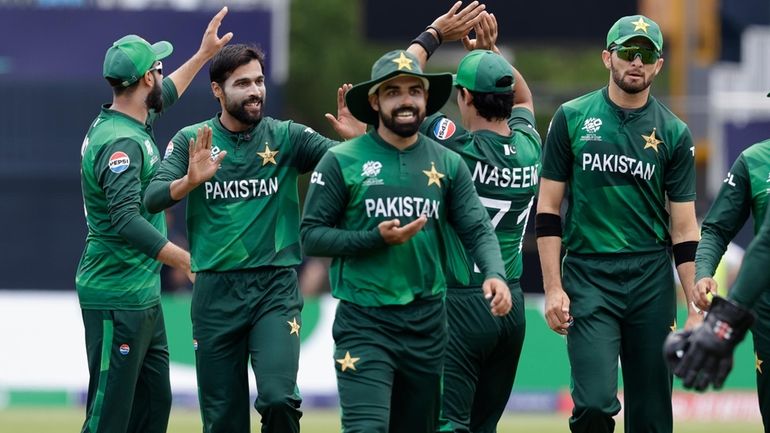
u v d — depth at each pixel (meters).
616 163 30.03
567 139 30.39
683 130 30.20
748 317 21.67
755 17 74.88
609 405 29.58
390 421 28.19
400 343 27.31
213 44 34.69
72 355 58.62
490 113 30.19
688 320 30.14
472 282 30.14
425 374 27.56
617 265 30.23
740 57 76.50
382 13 69.31
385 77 26.31
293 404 30.02
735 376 57.34
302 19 138.25
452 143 30.22
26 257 66.12
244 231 30.48
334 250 26.81
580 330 30.17
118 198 30.44
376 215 26.98
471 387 30.44
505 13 68.81
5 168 65.81
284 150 30.94
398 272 27.08
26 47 65.62
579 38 68.69
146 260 31.72
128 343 31.61
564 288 30.73
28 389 58.62
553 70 136.38
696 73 71.31
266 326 30.33
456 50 83.69
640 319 30.25
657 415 30.55
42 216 66.06
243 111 30.19
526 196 30.61
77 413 55.72
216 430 30.84
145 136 31.62
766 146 29.62
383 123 26.83
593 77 135.62
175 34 65.50
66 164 65.88
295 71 137.00
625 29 29.69
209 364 30.72
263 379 29.89
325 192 27.09
